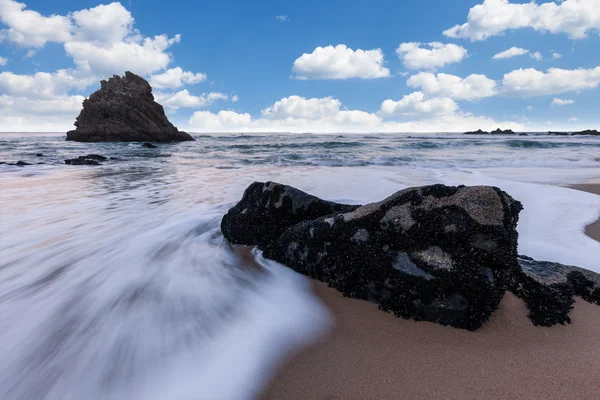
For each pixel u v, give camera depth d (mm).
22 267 4133
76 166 16406
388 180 10805
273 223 4656
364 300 3227
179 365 2434
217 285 3648
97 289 3557
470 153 21406
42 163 17625
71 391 2213
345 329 2832
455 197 3045
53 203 7812
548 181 10648
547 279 3203
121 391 2215
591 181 10594
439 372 2312
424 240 3008
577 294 3242
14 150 27391
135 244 4953
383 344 2627
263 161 18359
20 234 5434
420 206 3162
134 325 2906
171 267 4125
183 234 5414
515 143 30141
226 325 2918
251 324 2934
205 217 6422
